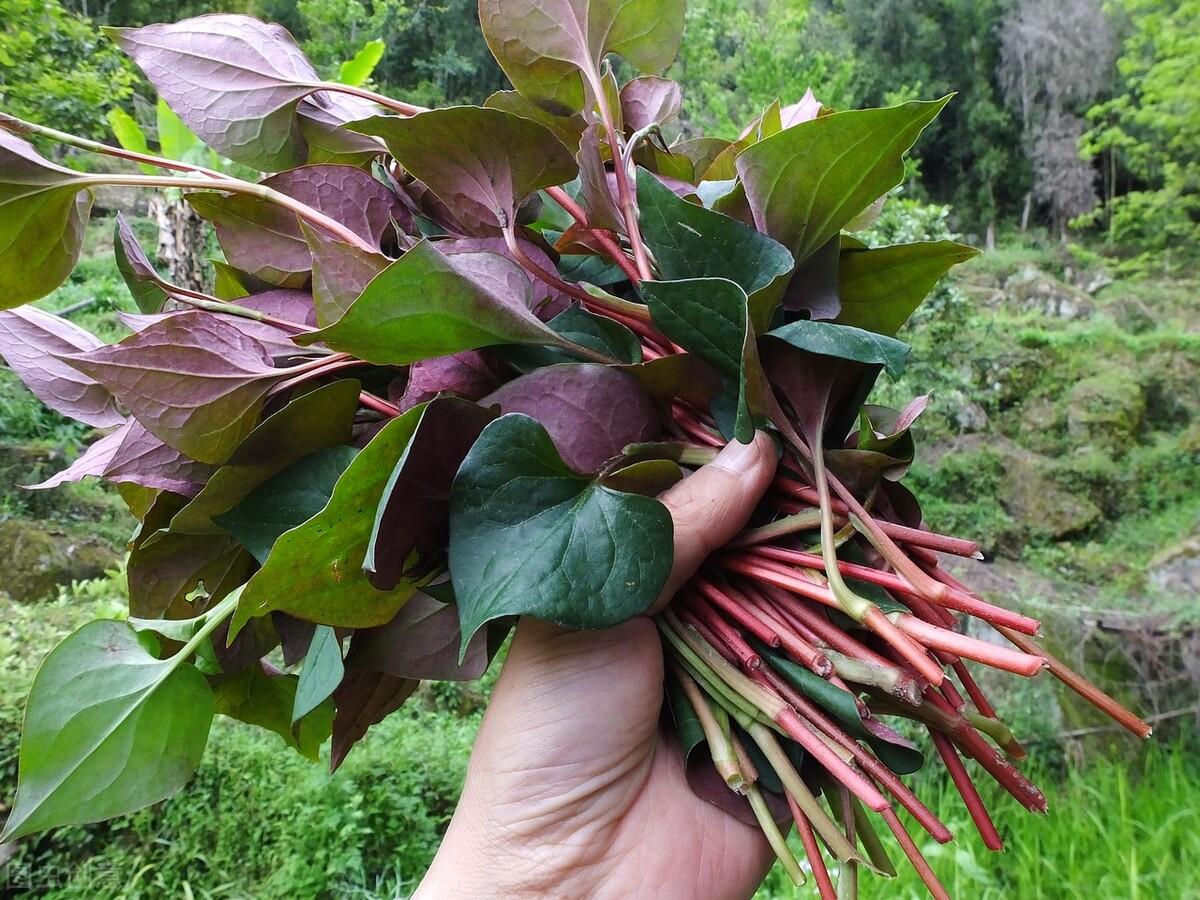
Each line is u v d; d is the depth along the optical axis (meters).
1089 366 4.35
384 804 1.78
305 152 0.54
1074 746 2.21
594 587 0.32
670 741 0.50
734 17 6.38
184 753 0.43
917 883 1.50
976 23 7.81
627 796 0.46
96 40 3.66
